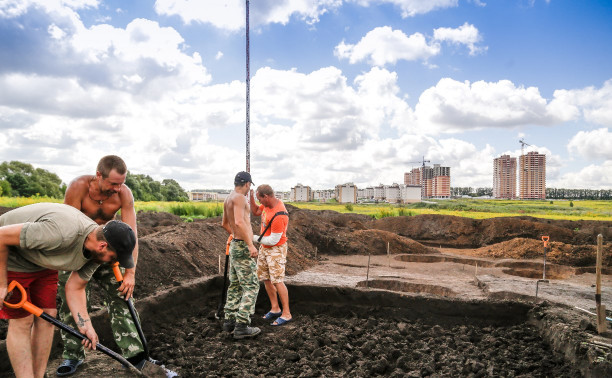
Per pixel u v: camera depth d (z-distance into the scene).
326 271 9.59
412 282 8.40
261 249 5.65
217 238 9.41
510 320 5.63
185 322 5.29
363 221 21.41
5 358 3.49
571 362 4.14
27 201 18.75
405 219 20.33
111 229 2.92
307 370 4.05
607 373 3.60
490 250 14.19
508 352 4.64
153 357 4.26
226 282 5.39
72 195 3.56
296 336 4.93
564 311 5.31
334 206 42.94
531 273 11.12
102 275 3.67
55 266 2.95
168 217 16.38
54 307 3.31
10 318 3.06
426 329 5.51
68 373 3.62
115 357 3.36
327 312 6.08
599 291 4.35
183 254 7.28
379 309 5.96
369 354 4.58
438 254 13.71
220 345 4.65
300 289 6.27
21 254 2.97
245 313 4.82
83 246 2.97
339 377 3.94
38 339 3.22
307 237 13.08
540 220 21.48
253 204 6.24
